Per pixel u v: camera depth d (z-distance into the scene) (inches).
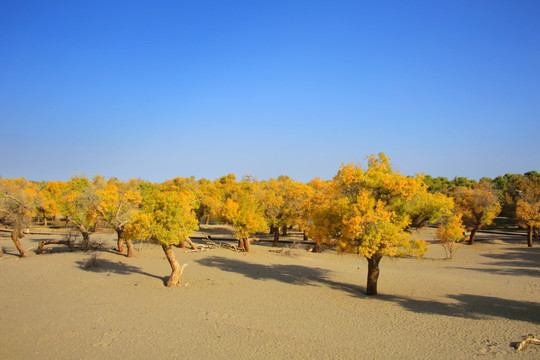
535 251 1684.3
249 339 578.2
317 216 921.5
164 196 924.0
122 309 723.4
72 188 2397.9
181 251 1488.7
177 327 625.9
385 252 834.8
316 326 649.6
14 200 1283.2
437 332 624.1
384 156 908.6
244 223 1471.5
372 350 542.3
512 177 3371.1
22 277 968.3
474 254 1628.9
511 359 505.0
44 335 573.6
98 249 1417.3
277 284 1000.2
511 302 840.9
